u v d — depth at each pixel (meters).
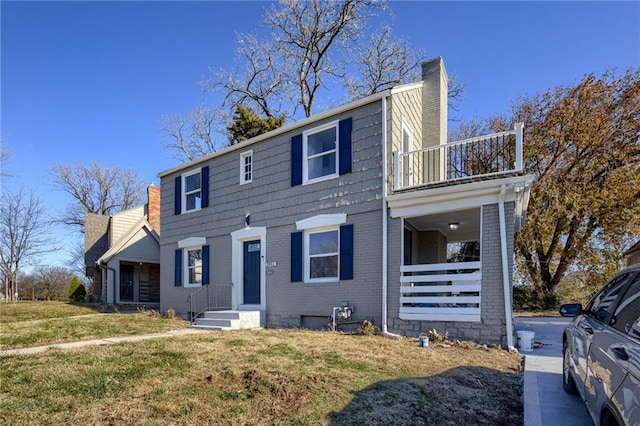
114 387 4.61
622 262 19.20
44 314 14.20
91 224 24.41
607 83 18.75
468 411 4.23
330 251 10.56
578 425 3.84
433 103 12.38
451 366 5.97
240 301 12.40
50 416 3.79
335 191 10.39
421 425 3.82
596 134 18.39
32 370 5.31
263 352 6.54
